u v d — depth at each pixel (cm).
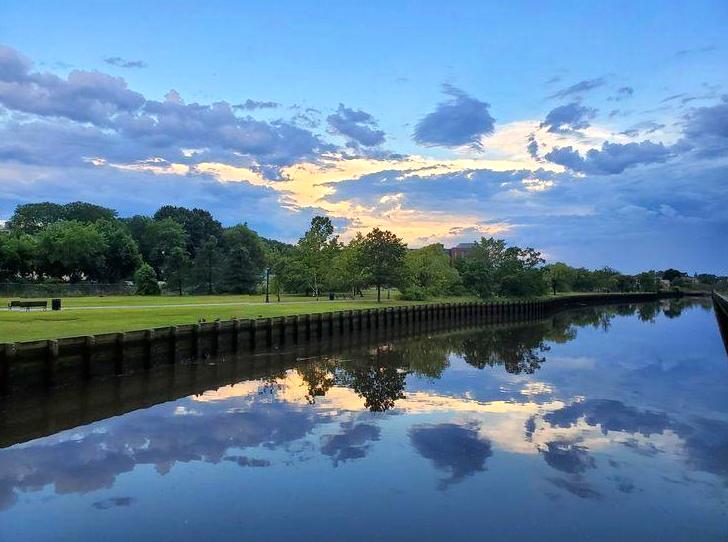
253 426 1380
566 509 878
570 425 1382
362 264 6228
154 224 11550
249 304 4972
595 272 14812
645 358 2708
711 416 1481
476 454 1144
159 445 1217
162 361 2311
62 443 1241
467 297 7794
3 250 7662
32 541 770
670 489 965
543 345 3528
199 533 789
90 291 7319
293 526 810
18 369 1689
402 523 822
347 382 2091
